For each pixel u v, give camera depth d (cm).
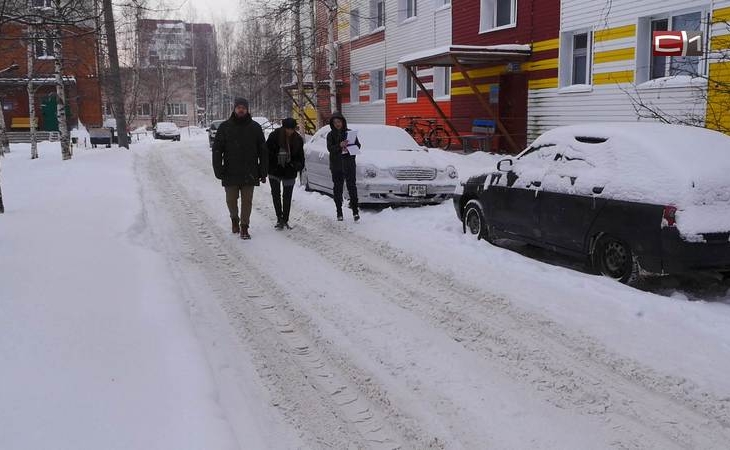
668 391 450
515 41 1911
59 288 587
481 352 525
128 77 5403
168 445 330
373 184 1153
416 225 1034
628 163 695
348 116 3291
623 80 1530
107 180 1594
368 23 2978
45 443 320
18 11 934
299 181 1584
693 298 669
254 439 387
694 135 705
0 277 607
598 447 383
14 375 394
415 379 476
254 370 492
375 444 388
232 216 990
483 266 770
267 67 3088
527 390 457
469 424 411
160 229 1030
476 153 1908
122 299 574
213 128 3406
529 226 826
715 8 1305
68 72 3953
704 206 630
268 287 711
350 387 464
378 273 764
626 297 630
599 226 709
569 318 587
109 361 432
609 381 469
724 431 400
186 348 471
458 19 2220
